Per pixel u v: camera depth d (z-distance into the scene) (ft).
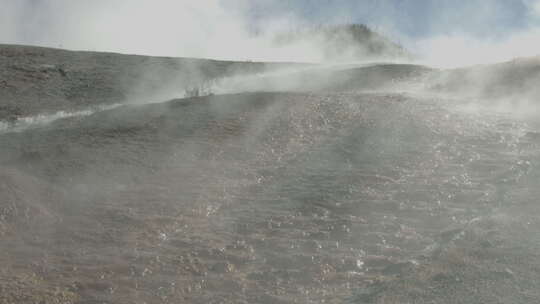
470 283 10.57
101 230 14.47
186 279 11.78
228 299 10.91
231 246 13.57
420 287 10.63
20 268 12.09
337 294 10.95
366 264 12.39
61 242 13.67
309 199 16.97
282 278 11.81
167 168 20.40
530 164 19.42
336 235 14.17
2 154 22.36
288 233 14.35
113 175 19.35
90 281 11.58
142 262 12.55
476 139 23.70
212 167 20.67
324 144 23.90
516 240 12.47
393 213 15.67
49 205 15.97
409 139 24.18
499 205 15.38
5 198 15.17
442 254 12.08
